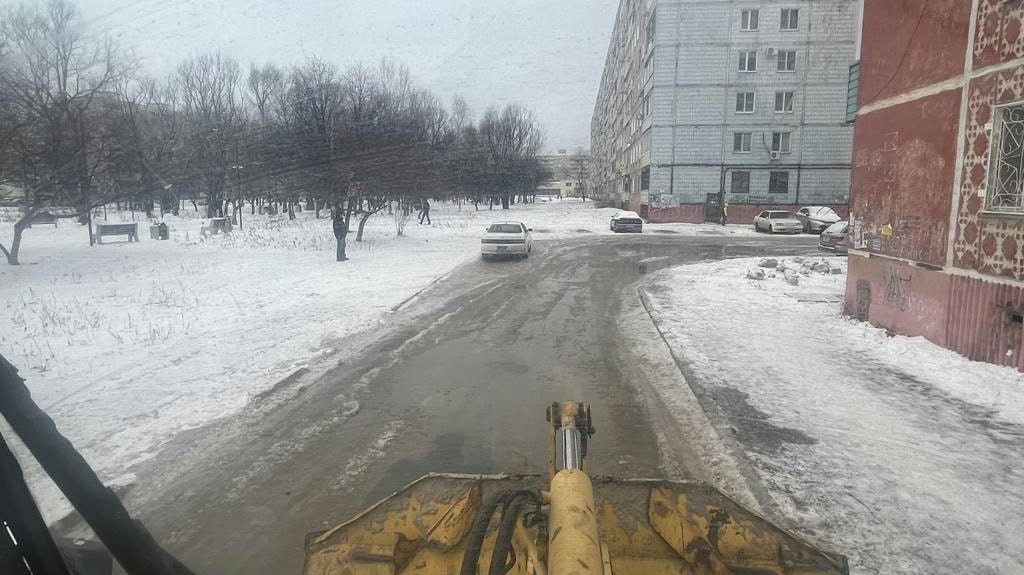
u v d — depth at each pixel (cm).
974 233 853
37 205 1878
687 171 4428
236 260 2039
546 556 186
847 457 552
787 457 551
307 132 3141
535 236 3497
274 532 424
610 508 277
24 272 1728
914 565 390
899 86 1040
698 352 922
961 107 884
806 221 3809
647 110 4712
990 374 779
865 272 1143
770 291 1519
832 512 455
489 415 659
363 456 552
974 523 442
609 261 2206
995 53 815
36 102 1733
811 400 707
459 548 259
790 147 4344
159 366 827
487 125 6556
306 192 3272
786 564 256
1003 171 814
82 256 2105
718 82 4334
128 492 480
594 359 890
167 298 1319
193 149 3306
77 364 831
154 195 3388
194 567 381
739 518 265
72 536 364
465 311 1248
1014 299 780
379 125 3188
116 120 2280
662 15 4312
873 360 885
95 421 627
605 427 623
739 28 4278
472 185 6419
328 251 2367
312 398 710
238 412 659
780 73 4294
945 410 675
